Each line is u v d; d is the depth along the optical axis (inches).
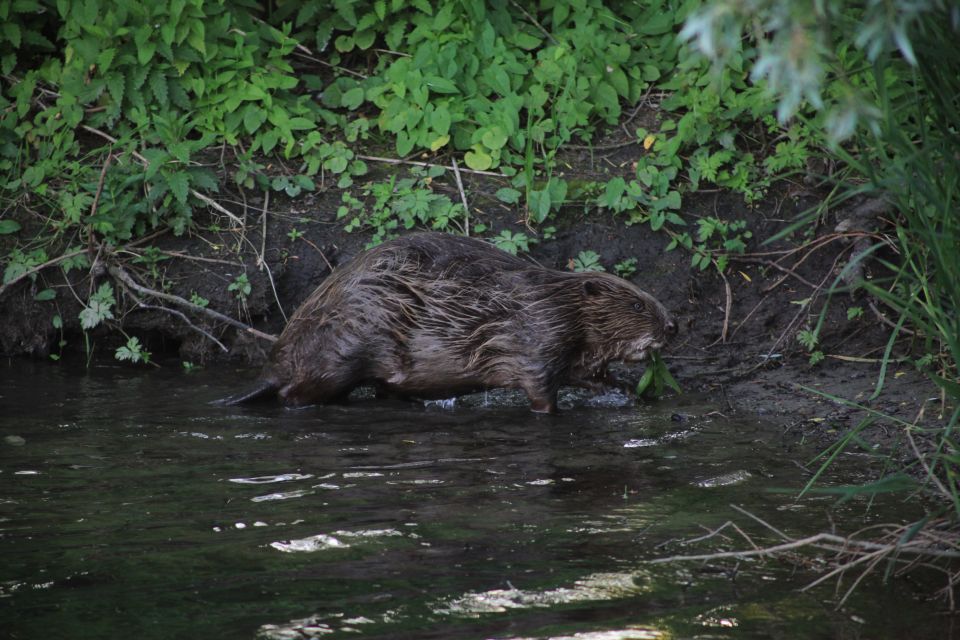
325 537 267.9
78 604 223.9
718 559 253.6
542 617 217.9
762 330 495.8
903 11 153.4
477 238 483.8
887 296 241.8
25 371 484.4
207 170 538.3
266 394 439.8
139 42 553.3
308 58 623.2
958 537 242.2
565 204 538.9
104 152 560.7
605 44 593.9
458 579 239.3
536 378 423.5
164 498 302.2
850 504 299.7
